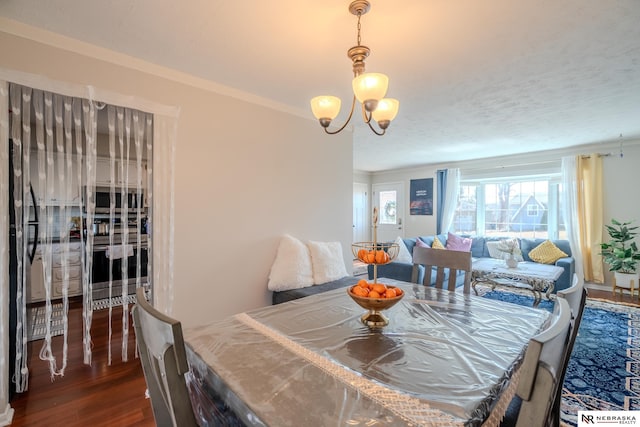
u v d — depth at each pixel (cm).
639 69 220
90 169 194
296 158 307
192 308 234
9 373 175
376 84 130
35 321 285
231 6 153
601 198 447
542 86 250
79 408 173
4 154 165
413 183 694
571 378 209
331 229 344
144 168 223
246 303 267
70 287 292
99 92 190
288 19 163
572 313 82
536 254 471
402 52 197
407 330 125
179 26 170
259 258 276
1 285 163
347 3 150
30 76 168
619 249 409
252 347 111
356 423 70
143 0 148
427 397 80
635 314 337
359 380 88
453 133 397
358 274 547
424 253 214
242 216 264
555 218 503
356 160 607
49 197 186
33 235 201
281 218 294
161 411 91
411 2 148
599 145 452
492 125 360
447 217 621
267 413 74
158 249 217
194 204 236
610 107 298
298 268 285
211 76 234
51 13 159
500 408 85
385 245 156
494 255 509
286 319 139
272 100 284
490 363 98
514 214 552
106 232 289
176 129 224
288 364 98
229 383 87
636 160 425
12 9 155
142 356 91
